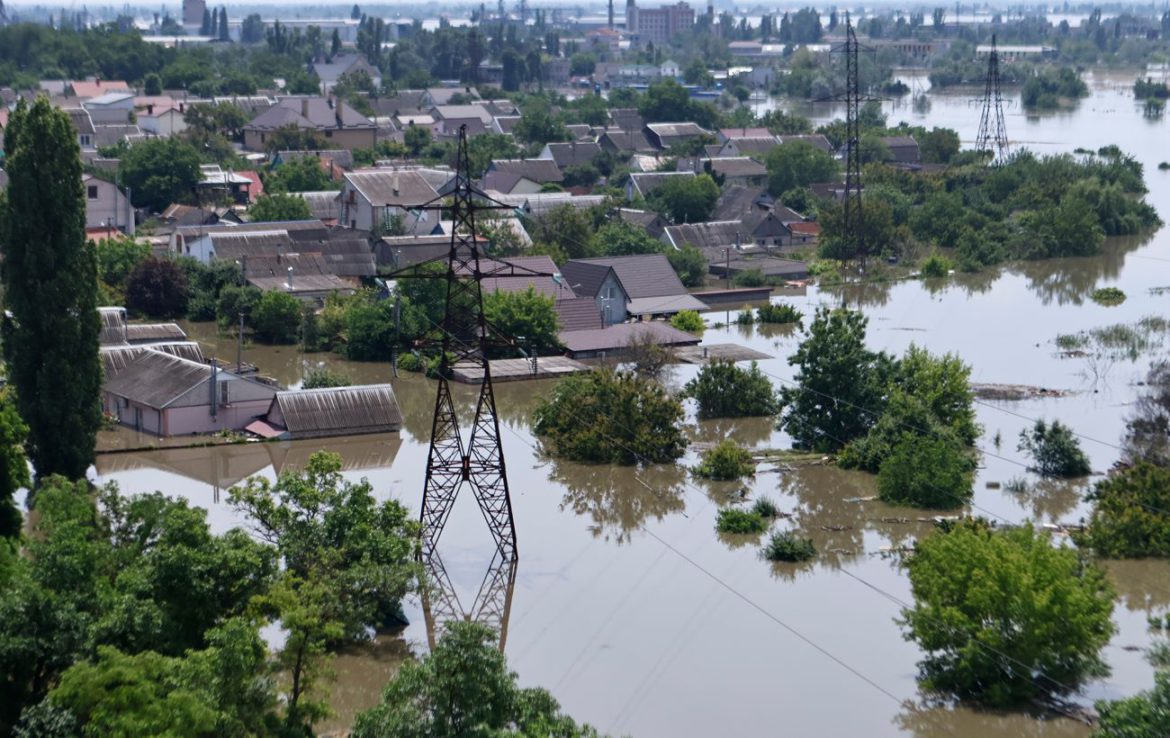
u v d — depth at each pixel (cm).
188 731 3469
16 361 6369
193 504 6328
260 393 7631
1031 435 7219
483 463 5994
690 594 5444
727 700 4562
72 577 4106
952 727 4372
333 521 5022
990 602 4494
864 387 7262
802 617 5219
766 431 7712
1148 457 6656
